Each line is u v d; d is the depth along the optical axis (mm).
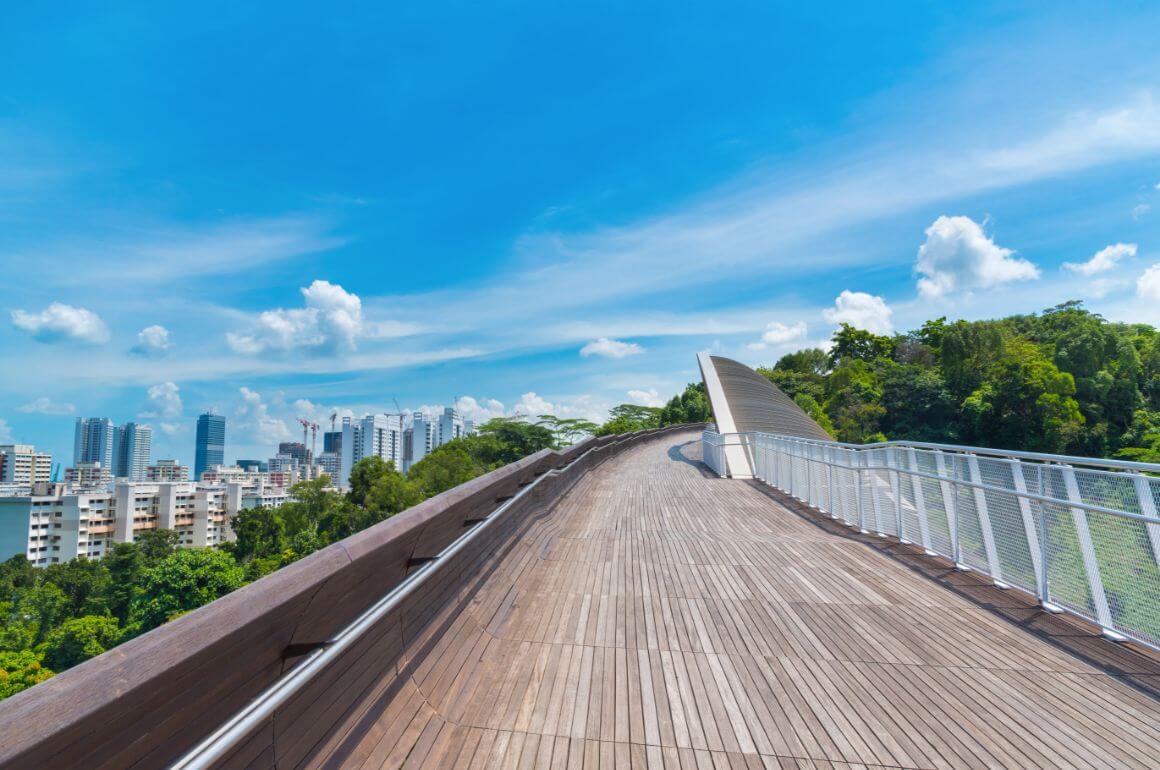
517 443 90500
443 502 3123
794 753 2639
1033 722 2943
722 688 3268
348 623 2309
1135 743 2758
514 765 2486
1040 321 89000
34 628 51656
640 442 29516
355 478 71062
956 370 65312
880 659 3688
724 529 8000
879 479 7707
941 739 2777
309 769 1951
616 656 3688
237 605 1481
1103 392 57062
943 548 6289
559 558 6227
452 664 3277
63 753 1041
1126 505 3980
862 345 97750
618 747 2650
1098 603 4195
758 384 29906
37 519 104812
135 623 49594
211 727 1554
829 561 6133
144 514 116188
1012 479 5121
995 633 4137
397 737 2455
